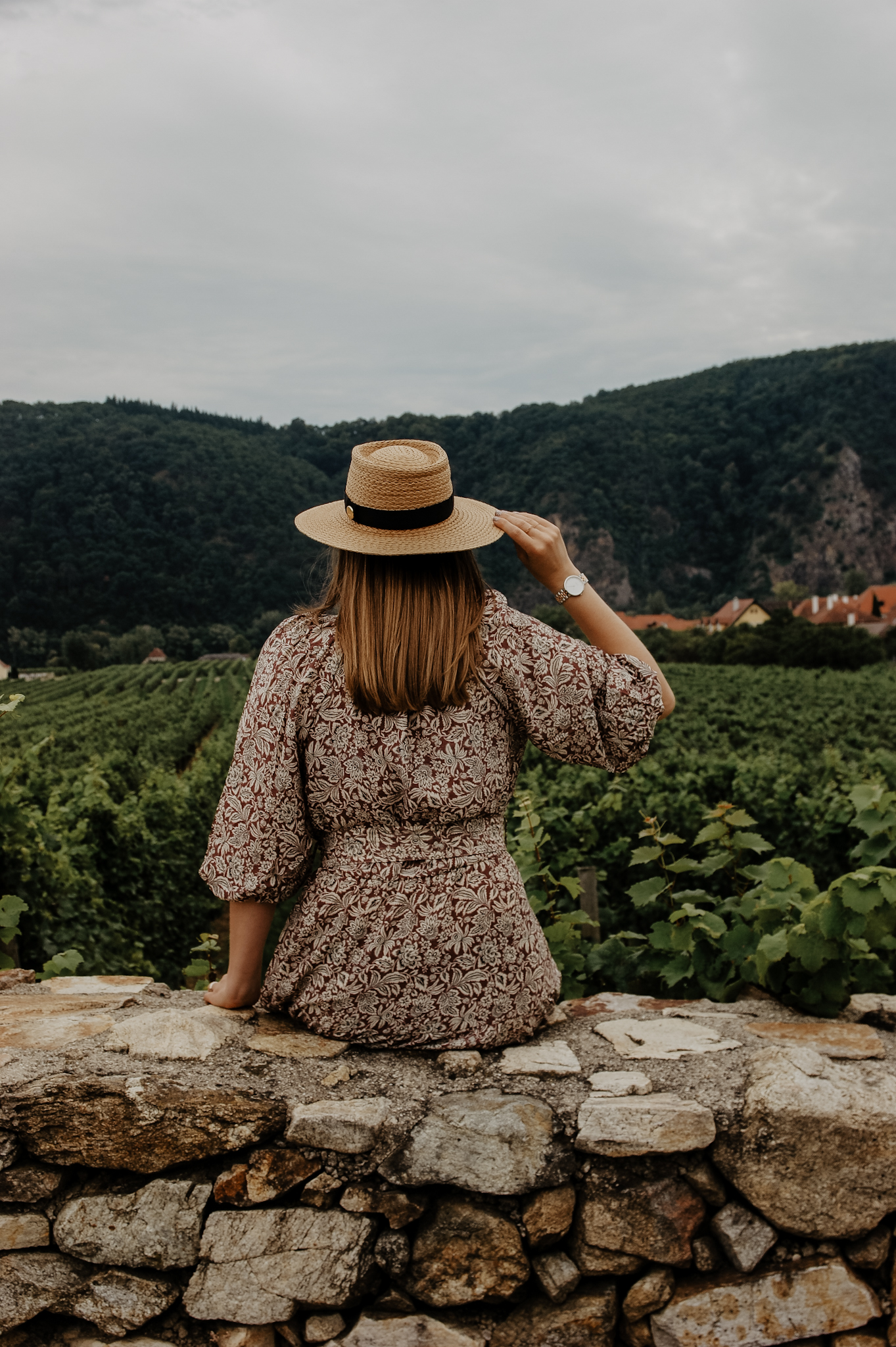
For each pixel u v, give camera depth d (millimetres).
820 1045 1864
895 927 2215
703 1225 1545
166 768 19266
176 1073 1574
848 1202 1534
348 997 1698
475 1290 1484
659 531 170625
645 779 8977
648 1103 1551
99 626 142000
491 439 184000
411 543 1607
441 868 1688
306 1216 1489
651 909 5363
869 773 10062
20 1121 1488
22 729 35906
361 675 1601
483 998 1709
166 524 157625
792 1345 1543
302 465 179625
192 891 9773
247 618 151500
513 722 1748
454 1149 1489
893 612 103062
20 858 4117
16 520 155000
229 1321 1489
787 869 2643
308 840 1741
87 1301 1490
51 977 2719
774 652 62312
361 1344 1476
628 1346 1516
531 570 1866
